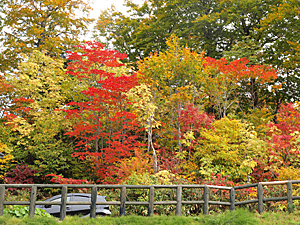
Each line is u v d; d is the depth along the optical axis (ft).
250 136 44.52
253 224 27.12
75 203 29.27
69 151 59.77
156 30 82.74
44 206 36.91
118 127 56.49
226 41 84.94
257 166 46.52
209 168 45.47
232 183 40.91
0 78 57.82
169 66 56.85
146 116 49.47
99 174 50.49
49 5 79.77
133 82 50.52
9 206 29.68
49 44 73.31
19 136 57.47
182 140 50.01
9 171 54.54
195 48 81.35
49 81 60.49
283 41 73.10
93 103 52.06
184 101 56.34
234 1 75.25
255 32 79.46
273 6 73.41
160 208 35.60
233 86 59.82
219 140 46.32
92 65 57.36
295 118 45.19
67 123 58.49
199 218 29.50
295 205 31.22
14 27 76.64
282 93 76.43
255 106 70.08
